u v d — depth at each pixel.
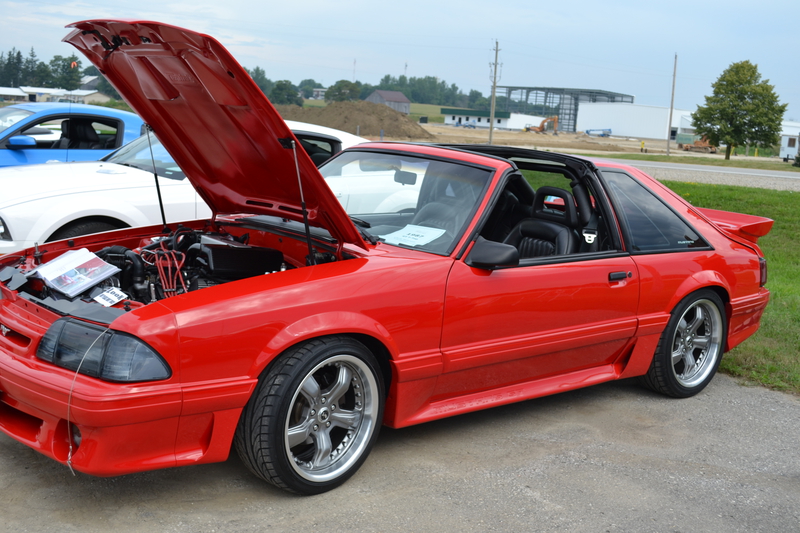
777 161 70.06
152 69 3.22
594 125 136.50
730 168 45.03
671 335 4.50
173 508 2.90
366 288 3.13
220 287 2.96
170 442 2.74
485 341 3.57
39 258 3.68
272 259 3.62
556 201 4.64
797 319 6.63
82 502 2.90
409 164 4.05
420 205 3.81
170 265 3.46
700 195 20.31
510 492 3.26
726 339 4.89
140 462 2.69
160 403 2.62
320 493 3.12
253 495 3.06
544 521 3.03
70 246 3.87
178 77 3.16
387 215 3.90
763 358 5.46
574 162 4.28
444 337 3.40
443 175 3.86
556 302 3.82
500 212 4.58
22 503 2.86
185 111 3.44
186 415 2.71
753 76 63.72
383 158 4.22
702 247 4.68
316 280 3.05
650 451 3.85
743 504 3.34
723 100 64.06
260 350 2.83
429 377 3.41
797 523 3.20
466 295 3.44
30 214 5.57
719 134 64.00
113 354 2.59
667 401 4.68
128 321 2.64
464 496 3.19
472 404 3.69
